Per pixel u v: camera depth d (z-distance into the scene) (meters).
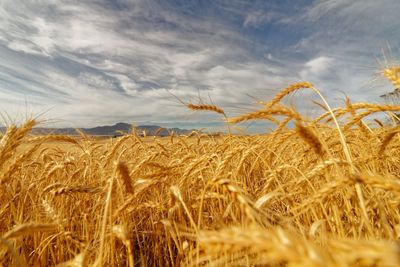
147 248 4.05
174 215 3.54
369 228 2.20
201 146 7.51
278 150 5.44
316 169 2.81
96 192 3.20
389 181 1.80
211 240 1.16
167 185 3.92
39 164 5.89
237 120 3.06
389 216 2.74
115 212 3.02
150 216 4.05
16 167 3.07
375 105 3.19
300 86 3.41
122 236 2.23
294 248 0.90
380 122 5.18
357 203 2.87
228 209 2.68
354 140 4.95
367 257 0.78
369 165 3.89
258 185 5.02
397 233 2.15
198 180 4.22
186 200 3.45
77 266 1.99
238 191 1.95
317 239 2.11
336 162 2.66
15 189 4.25
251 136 6.29
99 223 3.24
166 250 3.92
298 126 2.40
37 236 3.62
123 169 2.36
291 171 4.05
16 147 3.01
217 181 2.09
